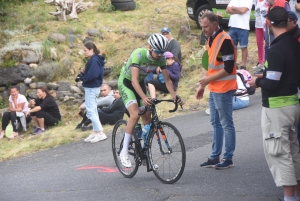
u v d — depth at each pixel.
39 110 16.78
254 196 8.09
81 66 20.58
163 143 9.15
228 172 9.41
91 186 9.80
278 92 7.06
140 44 21.52
